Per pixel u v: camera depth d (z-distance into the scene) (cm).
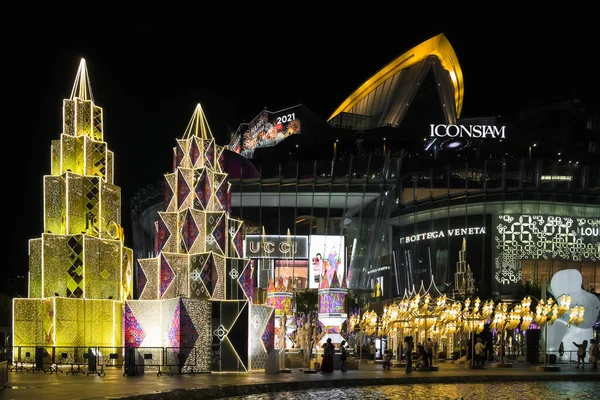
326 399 2861
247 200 9506
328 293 4775
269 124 14950
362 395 3059
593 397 3095
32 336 4138
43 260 4159
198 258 4069
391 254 10738
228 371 3919
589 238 9988
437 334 6009
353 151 11975
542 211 9894
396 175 9644
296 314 7038
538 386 3644
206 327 3900
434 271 10075
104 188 4450
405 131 12381
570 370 4709
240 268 4178
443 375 3956
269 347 4234
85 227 4325
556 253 9856
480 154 11400
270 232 9425
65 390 2603
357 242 9444
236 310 3991
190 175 4328
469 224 9994
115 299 4331
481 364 5034
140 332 4016
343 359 4288
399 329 5834
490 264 9775
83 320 4131
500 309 5422
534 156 11419
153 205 10488
